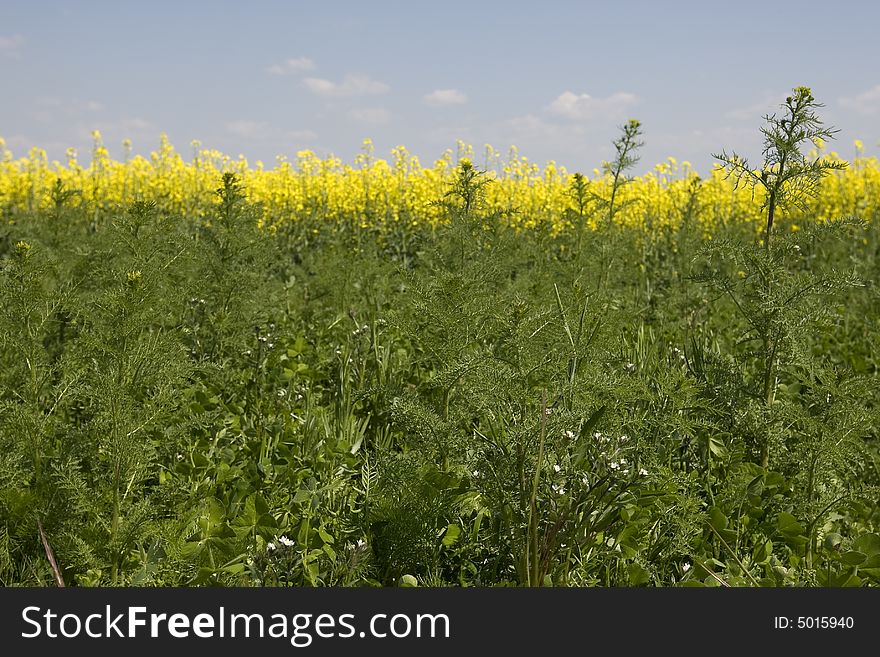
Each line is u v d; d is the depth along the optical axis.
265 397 4.86
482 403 3.13
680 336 6.29
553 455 2.91
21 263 3.28
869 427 3.53
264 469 3.72
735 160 3.92
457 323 3.80
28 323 3.27
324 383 5.43
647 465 3.35
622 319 4.99
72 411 4.12
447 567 3.18
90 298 4.07
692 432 3.57
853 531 3.68
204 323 5.37
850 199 18.36
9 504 2.92
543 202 17.06
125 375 3.19
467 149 17.28
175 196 17.52
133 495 3.22
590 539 2.96
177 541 2.86
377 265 7.60
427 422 3.40
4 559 2.90
